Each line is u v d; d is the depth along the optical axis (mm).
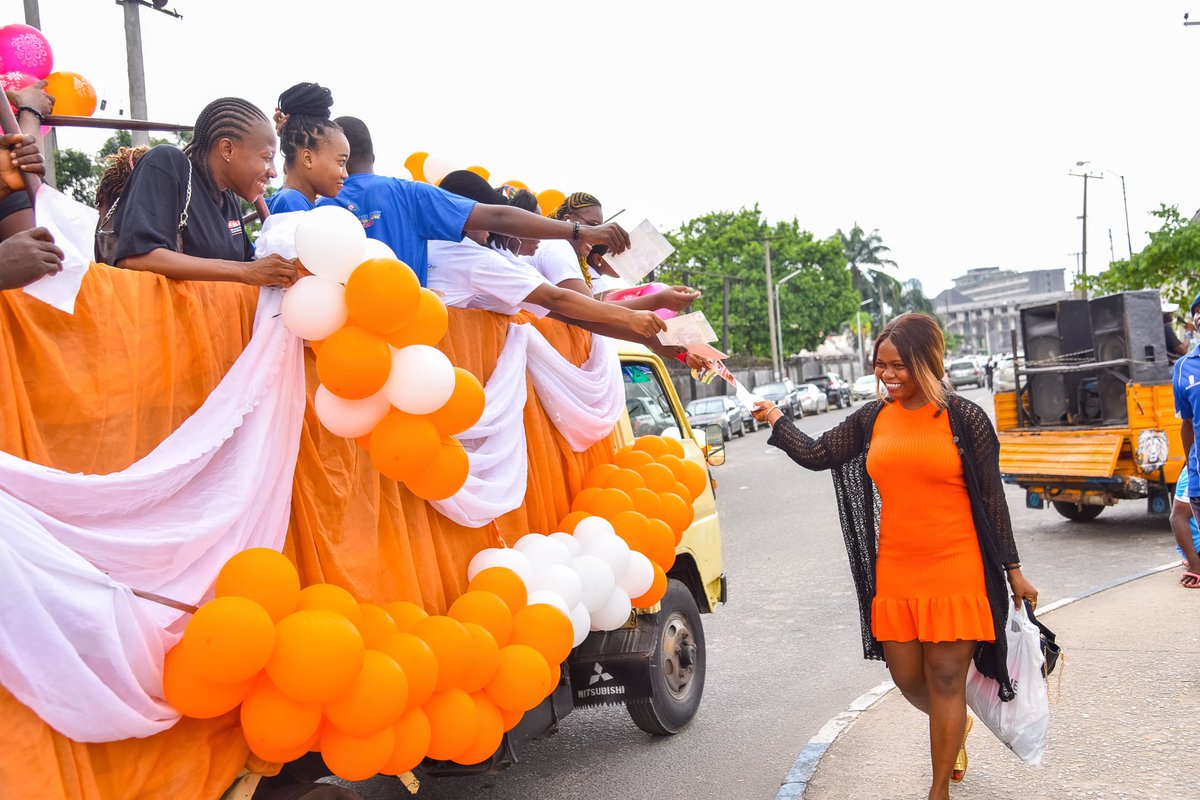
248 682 2455
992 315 160750
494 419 3832
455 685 3096
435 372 2848
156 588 2355
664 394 6398
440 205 3852
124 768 2268
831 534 11758
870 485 3986
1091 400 11188
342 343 2729
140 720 2213
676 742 5277
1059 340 11234
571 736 5555
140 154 3863
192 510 2484
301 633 2428
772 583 9258
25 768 2010
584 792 4691
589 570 4078
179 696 2314
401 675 2666
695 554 5891
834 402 46188
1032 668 3842
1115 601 6922
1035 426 11594
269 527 2697
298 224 2766
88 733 2121
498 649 3320
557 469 4512
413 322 2914
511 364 4074
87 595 2115
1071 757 4227
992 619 3684
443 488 3109
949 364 54531
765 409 4309
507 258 4047
